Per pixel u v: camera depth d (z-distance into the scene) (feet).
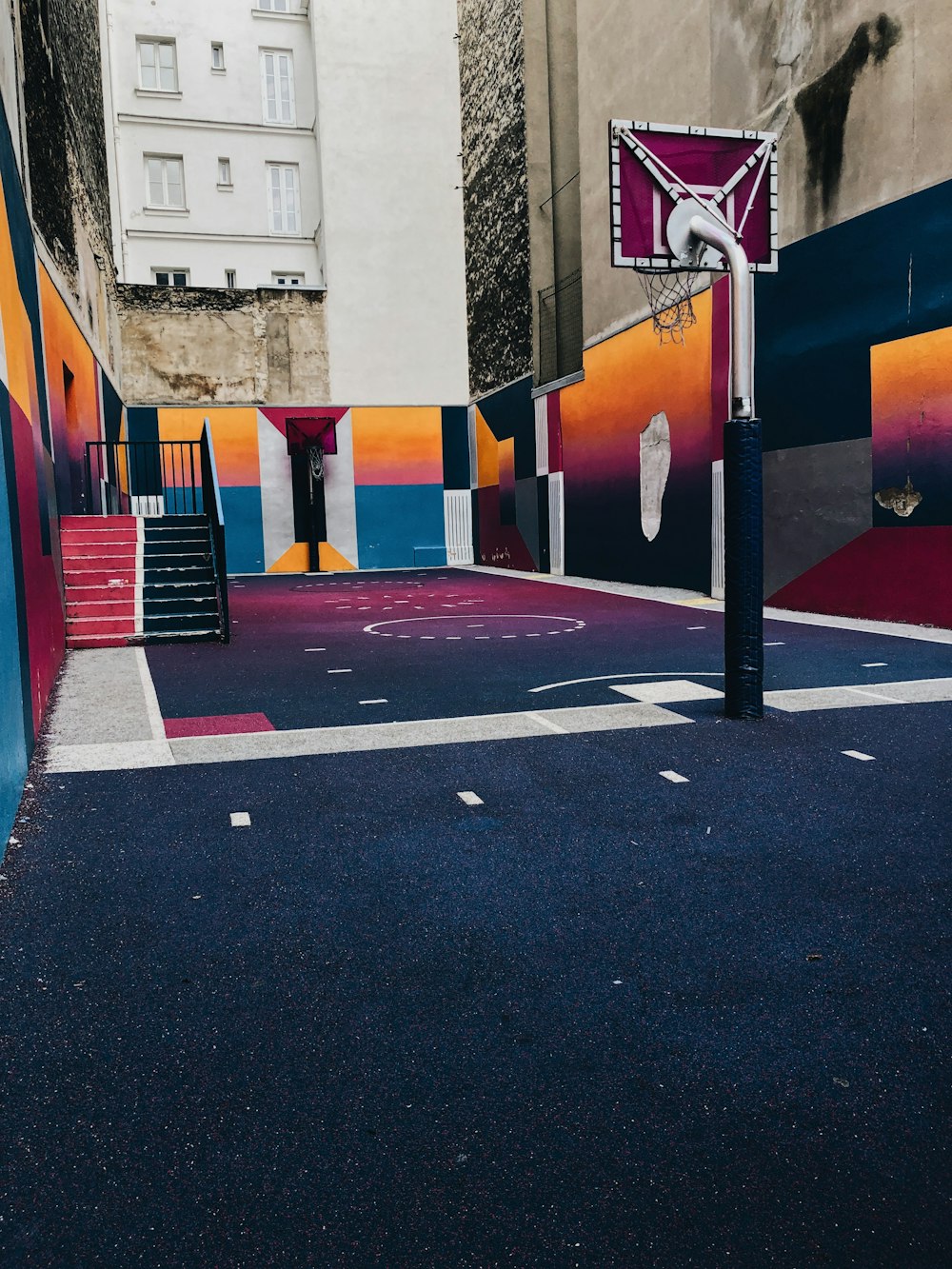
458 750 17.80
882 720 19.27
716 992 8.92
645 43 47.11
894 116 31.76
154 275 85.51
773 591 39.83
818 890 11.18
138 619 33.53
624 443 52.80
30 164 30.19
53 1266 5.69
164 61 84.69
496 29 69.05
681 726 19.19
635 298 50.31
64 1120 7.13
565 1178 6.46
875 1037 8.13
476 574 68.85
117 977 9.37
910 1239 5.87
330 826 13.73
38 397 27.22
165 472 74.59
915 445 31.94
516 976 9.30
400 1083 7.57
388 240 78.43
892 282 32.40
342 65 77.46
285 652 31.12
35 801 15.08
